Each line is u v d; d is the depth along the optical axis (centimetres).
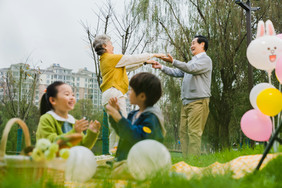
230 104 817
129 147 223
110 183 178
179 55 852
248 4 628
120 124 210
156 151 187
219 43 847
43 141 168
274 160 223
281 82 327
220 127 832
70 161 190
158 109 231
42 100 283
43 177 157
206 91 440
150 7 847
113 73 404
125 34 753
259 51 341
